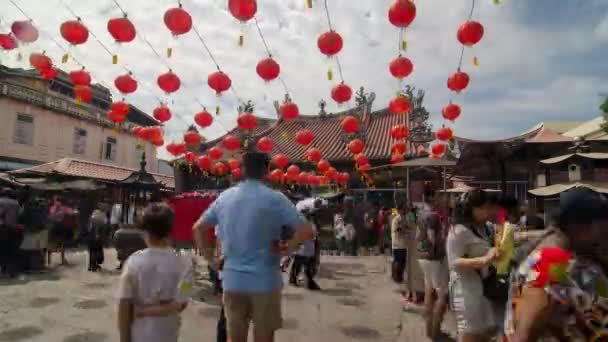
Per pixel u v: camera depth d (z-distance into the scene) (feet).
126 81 22.29
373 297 24.32
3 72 69.77
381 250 48.85
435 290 16.79
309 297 24.30
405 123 68.54
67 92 82.33
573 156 25.58
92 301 22.44
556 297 5.65
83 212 57.26
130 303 8.44
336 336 17.33
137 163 99.30
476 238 11.27
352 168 61.36
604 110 32.89
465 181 38.73
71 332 17.28
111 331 17.44
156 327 8.42
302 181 51.96
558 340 5.76
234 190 9.61
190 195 25.38
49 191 55.52
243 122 29.78
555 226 6.40
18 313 20.01
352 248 48.14
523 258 6.61
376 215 55.01
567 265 5.79
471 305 10.93
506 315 6.95
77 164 63.67
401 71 20.10
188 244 24.98
